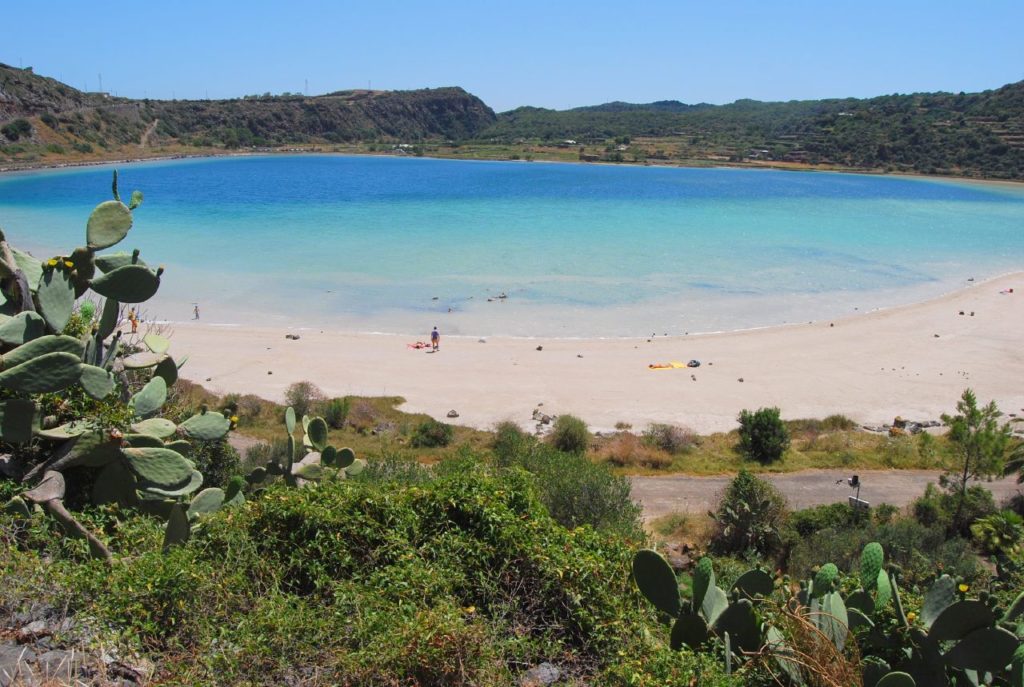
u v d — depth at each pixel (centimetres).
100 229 835
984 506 2117
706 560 620
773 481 2567
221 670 516
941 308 5297
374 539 721
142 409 821
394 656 540
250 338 4419
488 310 5175
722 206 11506
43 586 572
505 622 650
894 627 571
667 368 3981
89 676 507
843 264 6875
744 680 555
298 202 11200
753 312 5219
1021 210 11600
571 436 2839
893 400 3544
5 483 696
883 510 2116
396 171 18600
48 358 720
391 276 6119
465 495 768
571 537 759
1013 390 3681
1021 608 561
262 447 2098
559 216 9962
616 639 632
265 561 666
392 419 3147
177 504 689
